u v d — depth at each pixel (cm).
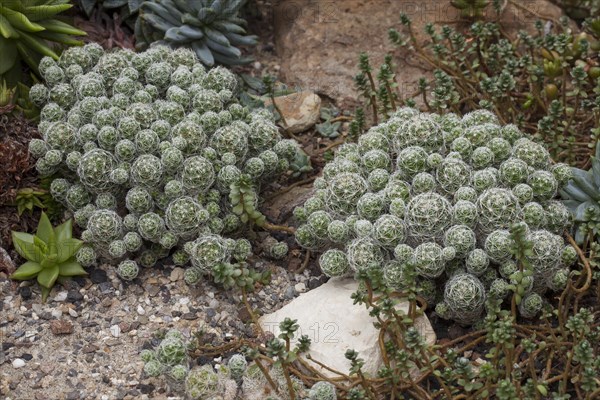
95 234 123
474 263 117
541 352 118
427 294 121
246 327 121
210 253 122
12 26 132
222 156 127
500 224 119
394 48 151
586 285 119
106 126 126
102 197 126
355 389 111
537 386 110
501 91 137
